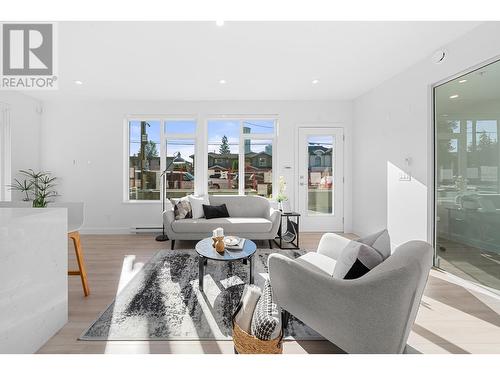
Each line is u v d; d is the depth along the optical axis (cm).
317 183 509
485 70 248
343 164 507
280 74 374
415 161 333
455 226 281
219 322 193
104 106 491
